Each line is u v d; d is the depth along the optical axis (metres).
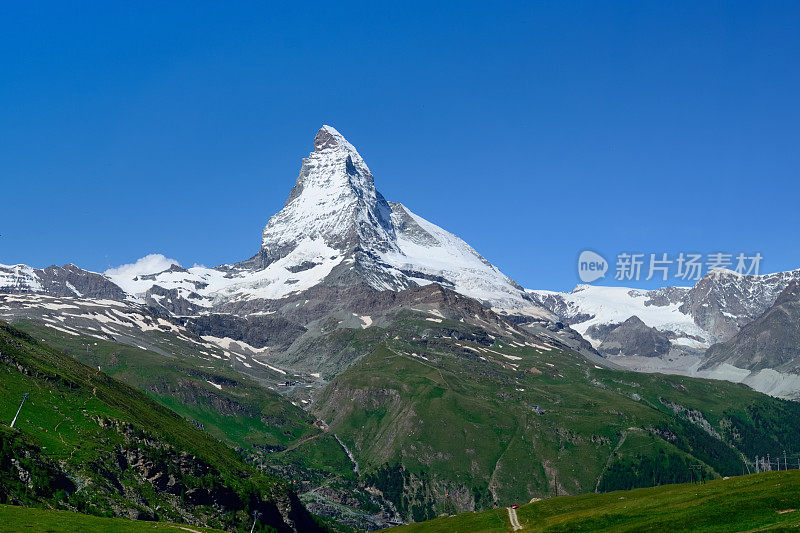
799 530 161.12
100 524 178.00
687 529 183.38
